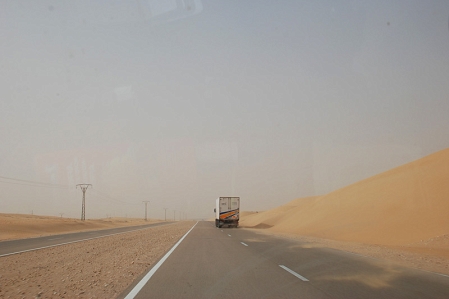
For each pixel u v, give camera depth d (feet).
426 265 45.70
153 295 28.63
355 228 114.11
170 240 94.73
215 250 65.26
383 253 60.64
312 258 51.85
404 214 107.76
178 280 35.09
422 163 148.15
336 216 139.44
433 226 92.07
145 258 54.95
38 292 30.81
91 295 29.27
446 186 111.55
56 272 42.34
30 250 71.51
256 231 151.23
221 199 192.54
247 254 57.93
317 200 202.49
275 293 28.86
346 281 33.68
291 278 35.40
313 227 136.56
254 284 32.60
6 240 105.40
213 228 185.06
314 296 27.66
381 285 31.71
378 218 114.42
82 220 293.23
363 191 154.30
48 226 201.16
